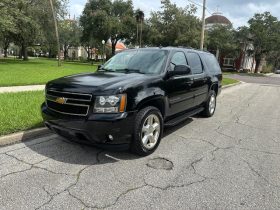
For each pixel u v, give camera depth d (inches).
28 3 1298.0
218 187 146.3
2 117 238.5
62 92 168.7
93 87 164.4
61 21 1489.9
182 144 212.1
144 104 179.0
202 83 270.1
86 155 180.5
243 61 2313.0
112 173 156.9
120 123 161.2
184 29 1688.0
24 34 1318.9
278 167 175.9
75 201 127.9
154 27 1807.3
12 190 135.2
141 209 123.6
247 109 392.2
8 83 471.5
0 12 973.8
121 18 1959.9
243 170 169.0
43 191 135.3
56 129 173.9
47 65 1263.5
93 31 1892.2
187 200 132.5
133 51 237.0
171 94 207.3
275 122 308.5
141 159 178.4
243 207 128.8
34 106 289.1
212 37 1966.0
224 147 210.5
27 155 177.3
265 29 2009.1
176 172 161.9
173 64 220.5
